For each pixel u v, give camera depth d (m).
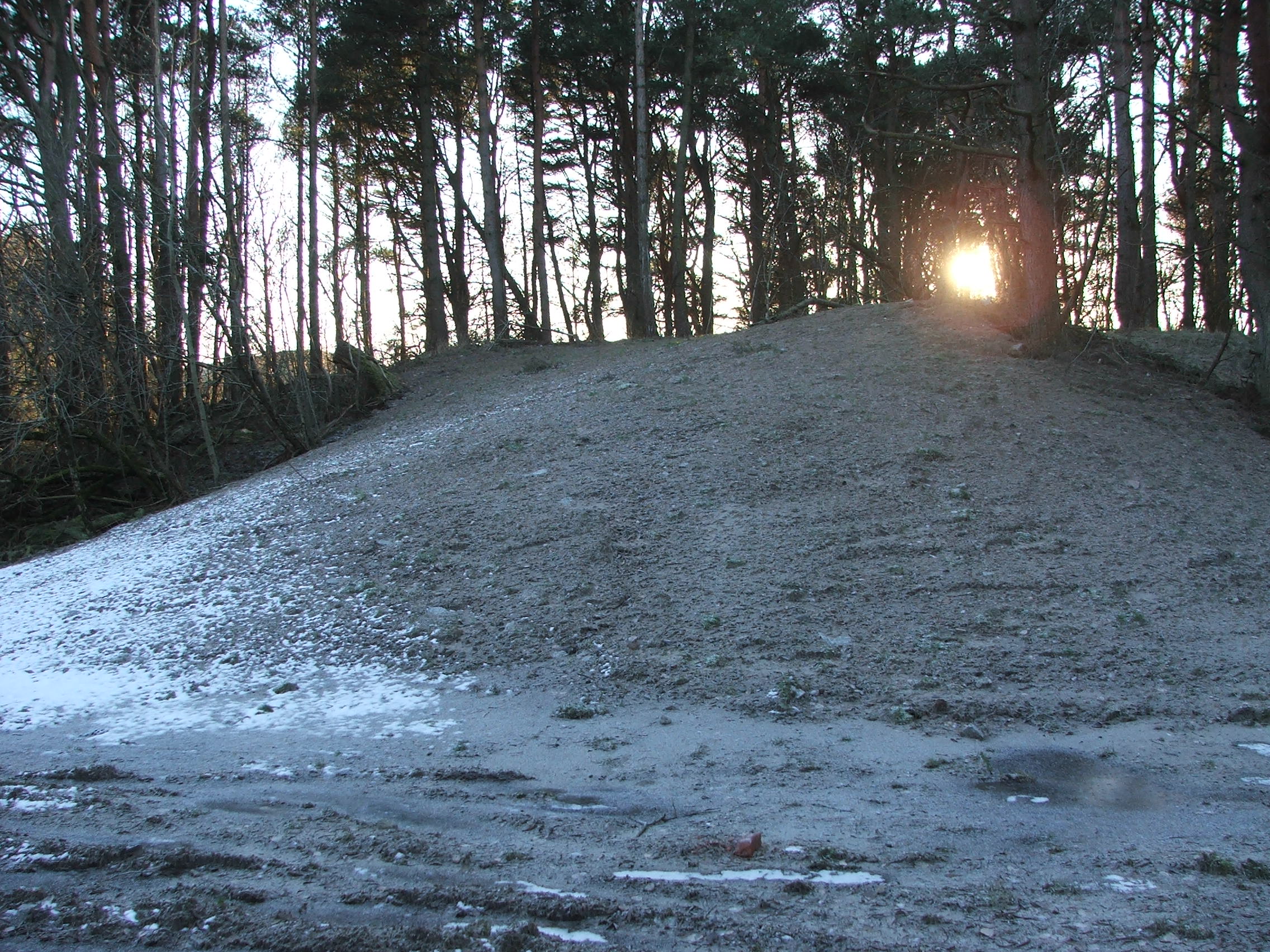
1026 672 5.75
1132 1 16.55
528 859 3.46
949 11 20.86
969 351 12.52
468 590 7.64
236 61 21.61
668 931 2.85
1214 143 12.70
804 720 5.29
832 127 26.47
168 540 10.73
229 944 2.78
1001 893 3.05
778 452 9.81
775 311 27.23
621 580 7.51
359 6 21.52
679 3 23.72
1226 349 14.84
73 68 16.92
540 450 10.91
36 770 4.82
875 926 2.85
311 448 16.53
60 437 15.42
